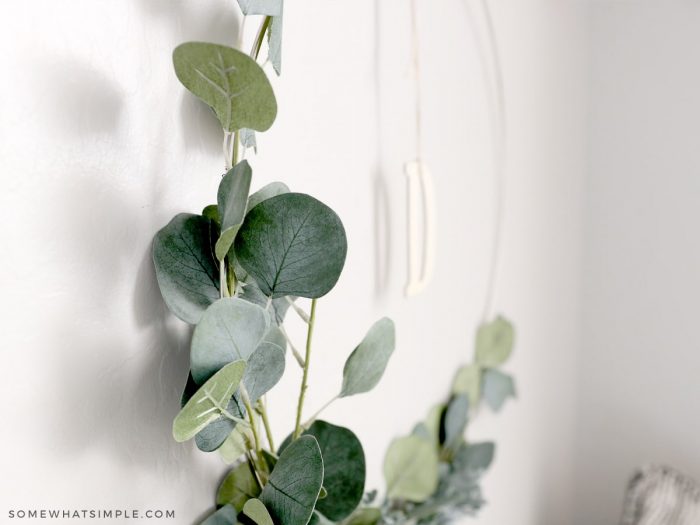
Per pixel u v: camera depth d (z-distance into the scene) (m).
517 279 0.75
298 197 0.36
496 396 0.69
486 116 0.67
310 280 0.37
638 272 0.85
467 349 0.67
